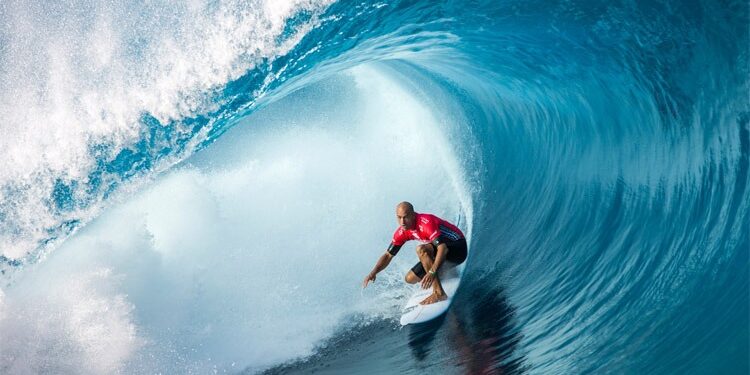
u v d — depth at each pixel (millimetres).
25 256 7086
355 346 5375
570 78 6113
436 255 5398
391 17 6582
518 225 6426
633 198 5234
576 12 5582
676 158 4953
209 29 6945
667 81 5035
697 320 3604
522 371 4078
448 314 5328
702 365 3246
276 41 6848
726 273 3795
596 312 4355
